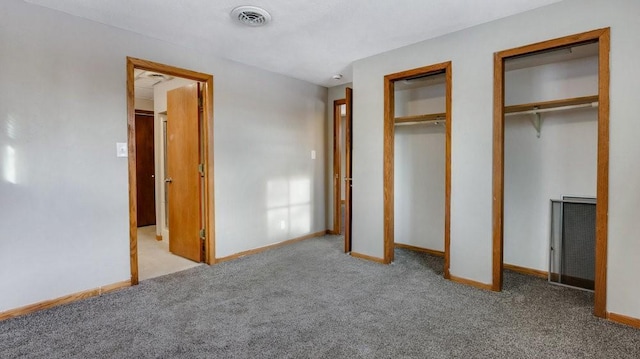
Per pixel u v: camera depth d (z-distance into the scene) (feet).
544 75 10.33
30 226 7.75
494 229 9.01
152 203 19.83
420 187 13.46
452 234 9.83
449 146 9.80
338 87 16.21
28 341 6.46
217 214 11.75
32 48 7.72
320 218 16.39
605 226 7.26
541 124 10.47
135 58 9.46
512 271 10.94
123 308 7.98
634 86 6.88
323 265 11.43
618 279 7.16
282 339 6.56
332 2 7.75
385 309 7.93
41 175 7.89
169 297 8.66
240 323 7.22
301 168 15.21
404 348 6.24
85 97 8.55
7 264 7.45
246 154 12.69
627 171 6.98
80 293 8.51
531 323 7.19
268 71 13.47
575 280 9.44
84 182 8.55
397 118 12.40
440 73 10.28
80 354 6.02
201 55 11.10
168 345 6.33
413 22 8.90
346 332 6.84
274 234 13.93
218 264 11.60
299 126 15.03
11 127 7.48
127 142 9.31
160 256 12.74
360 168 12.16
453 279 9.84
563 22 7.75
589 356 5.95
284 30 9.36
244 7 7.97
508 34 8.59
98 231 8.81
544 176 10.43
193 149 12.05
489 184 9.07
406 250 13.60
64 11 8.12
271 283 9.70
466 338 6.59
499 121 8.83
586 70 9.61
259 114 13.15
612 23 7.11
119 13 8.25
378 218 11.72
